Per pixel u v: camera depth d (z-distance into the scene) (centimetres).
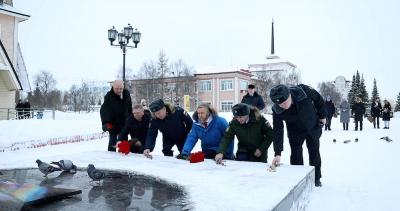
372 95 8650
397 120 2912
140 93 4844
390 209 444
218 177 409
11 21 2506
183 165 498
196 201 304
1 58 2045
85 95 5903
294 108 520
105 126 711
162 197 319
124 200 308
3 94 2214
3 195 293
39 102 6025
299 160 566
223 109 4953
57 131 1541
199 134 602
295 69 6094
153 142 628
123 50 1991
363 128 1958
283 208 310
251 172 440
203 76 5081
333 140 1221
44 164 410
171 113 626
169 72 5119
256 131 567
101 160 547
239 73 4916
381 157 864
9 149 1099
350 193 521
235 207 284
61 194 312
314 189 545
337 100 7000
